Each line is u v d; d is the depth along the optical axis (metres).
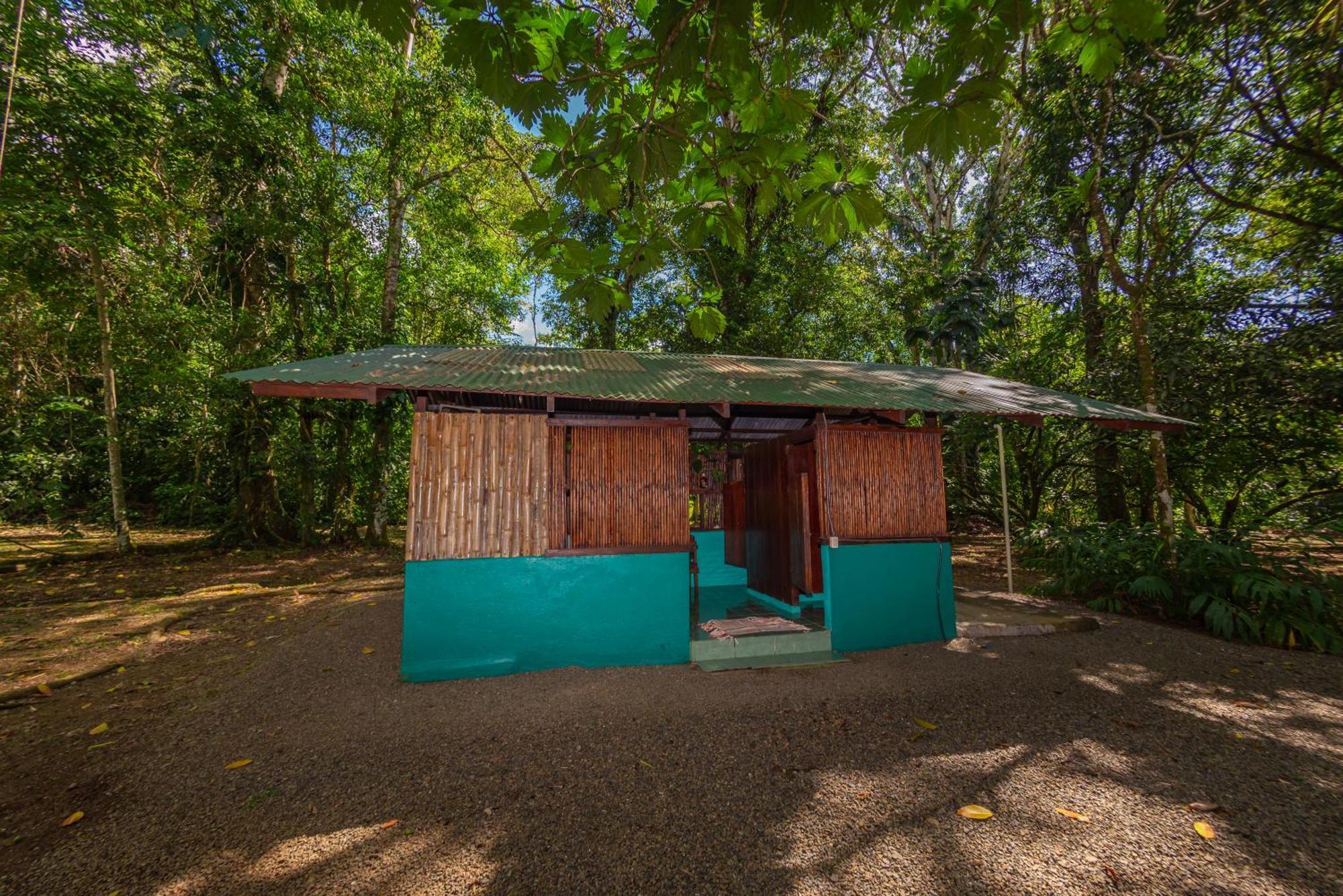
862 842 2.51
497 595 4.69
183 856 2.44
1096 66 2.66
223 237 11.08
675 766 3.17
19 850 2.49
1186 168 8.20
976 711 3.90
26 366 12.34
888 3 2.44
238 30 9.95
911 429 5.63
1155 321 8.45
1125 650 5.22
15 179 7.75
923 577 5.54
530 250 3.69
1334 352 7.26
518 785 2.99
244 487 12.30
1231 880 2.25
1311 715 3.83
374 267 13.33
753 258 13.23
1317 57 6.24
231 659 5.25
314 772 3.15
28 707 4.14
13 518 14.25
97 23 8.21
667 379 5.23
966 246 13.12
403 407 12.90
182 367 10.72
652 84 2.86
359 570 9.84
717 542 8.30
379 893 2.21
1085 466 10.77
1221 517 10.27
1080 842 2.49
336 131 11.77
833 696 4.17
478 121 11.37
